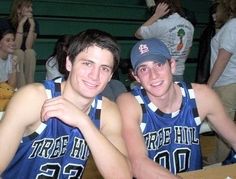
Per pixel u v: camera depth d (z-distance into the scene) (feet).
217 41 8.23
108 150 3.96
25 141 3.97
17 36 11.84
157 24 9.66
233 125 5.24
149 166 4.31
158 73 4.62
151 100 4.84
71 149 4.13
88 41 3.67
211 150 10.26
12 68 10.12
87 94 3.80
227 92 8.30
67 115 3.86
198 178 4.10
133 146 4.51
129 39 15.58
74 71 3.79
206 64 11.69
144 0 17.30
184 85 5.04
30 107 3.85
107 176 3.96
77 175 4.31
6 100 6.89
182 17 9.76
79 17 15.52
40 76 13.48
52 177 4.16
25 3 11.98
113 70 3.84
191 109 4.99
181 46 9.69
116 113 4.35
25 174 4.09
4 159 3.77
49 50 14.10
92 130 3.93
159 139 4.90
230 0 8.12
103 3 16.25
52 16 15.07
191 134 5.01
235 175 4.21
